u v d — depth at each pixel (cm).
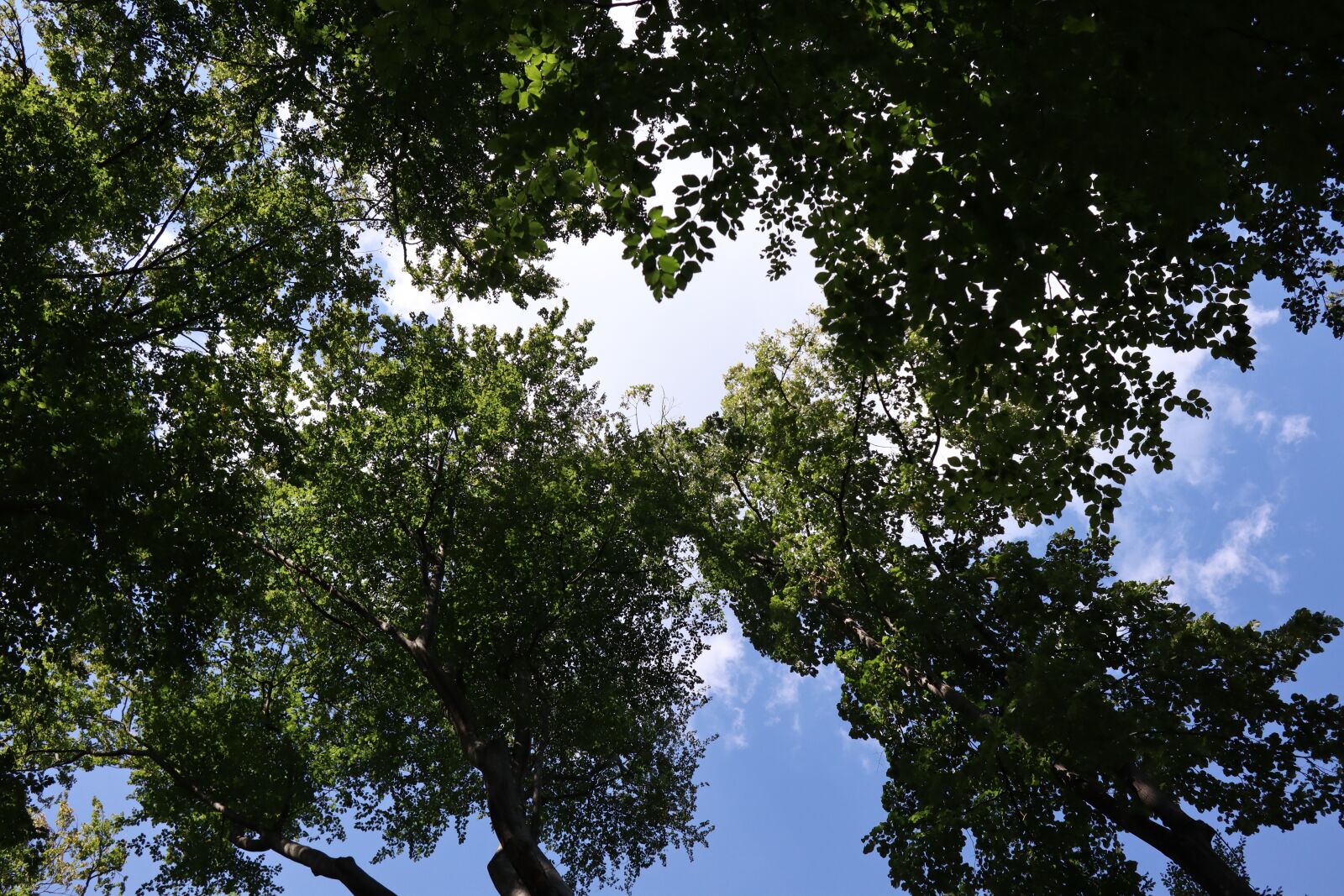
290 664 1927
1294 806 1324
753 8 471
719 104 509
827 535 1730
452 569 1897
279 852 1577
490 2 444
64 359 1061
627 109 483
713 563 2073
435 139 1310
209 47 1272
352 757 1838
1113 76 423
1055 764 1377
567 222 1355
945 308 476
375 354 1850
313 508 1748
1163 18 388
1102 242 447
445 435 1816
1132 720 1147
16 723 1505
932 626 1520
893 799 1523
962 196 447
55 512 1030
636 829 2056
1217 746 1366
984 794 1355
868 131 500
